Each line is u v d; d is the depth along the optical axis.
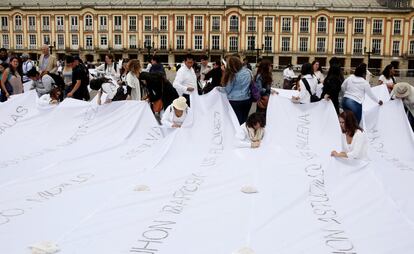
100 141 9.68
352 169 7.24
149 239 4.89
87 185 6.71
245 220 5.42
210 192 6.43
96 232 5.04
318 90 11.58
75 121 10.38
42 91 13.59
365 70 10.57
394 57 69.44
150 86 11.24
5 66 13.70
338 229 5.24
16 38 75.69
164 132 9.69
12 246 4.69
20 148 9.10
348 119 7.61
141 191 6.45
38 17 74.38
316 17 69.75
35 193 6.33
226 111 9.81
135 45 72.69
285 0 74.62
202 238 4.93
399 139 9.83
